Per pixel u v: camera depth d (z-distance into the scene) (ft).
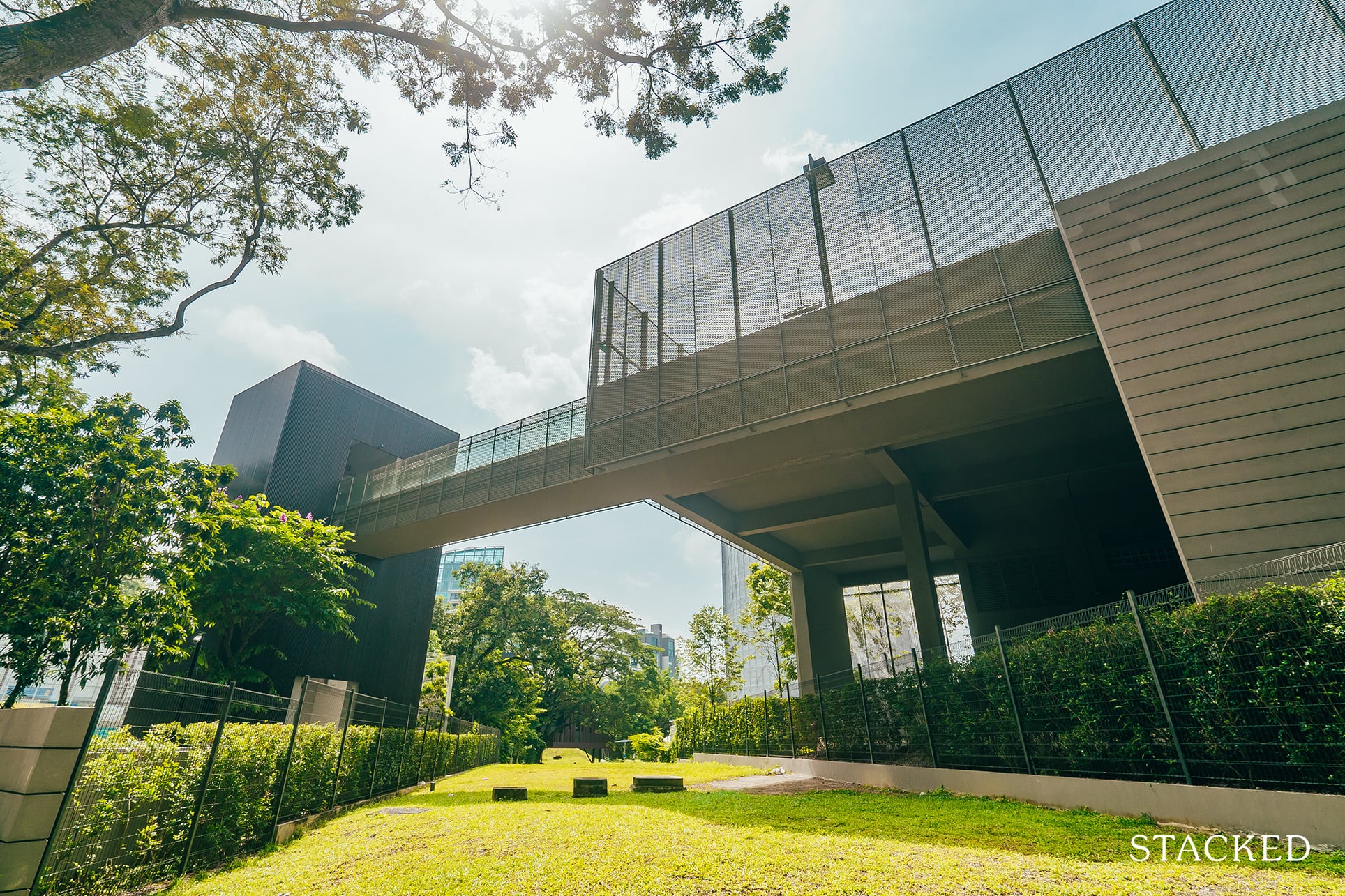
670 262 62.03
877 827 23.72
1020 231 42.50
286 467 89.10
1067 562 71.20
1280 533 27.68
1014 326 41.16
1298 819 18.24
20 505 33.60
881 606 95.71
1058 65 43.47
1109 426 54.95
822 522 75.10
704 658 127.65
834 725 53.83
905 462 59.21
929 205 47.21
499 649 135.13
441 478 81.82
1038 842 19.90
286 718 29.86
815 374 49.47
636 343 61.98
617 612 178.50
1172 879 14.80
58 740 16.38
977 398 45.19
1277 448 28.89
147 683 19.86
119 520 36.11
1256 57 35.81
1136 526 68.23
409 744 51.03
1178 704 23.47
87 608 33.12
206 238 46.19
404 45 36.14
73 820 16.94
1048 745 30.45
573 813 30.37
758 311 54.34
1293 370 29.60
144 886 19.86
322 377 97.35
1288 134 33.45
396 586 100.27
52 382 45.39
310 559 62.64
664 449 56.39
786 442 53.11
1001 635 34.09
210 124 41.96
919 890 14.98
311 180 44.42
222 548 54.80
